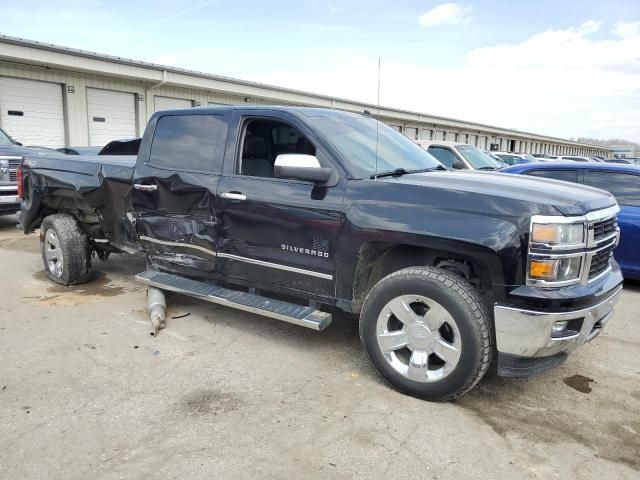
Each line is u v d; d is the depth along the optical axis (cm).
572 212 304
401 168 406
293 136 448
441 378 328
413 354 338
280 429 302
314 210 371
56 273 586
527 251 300
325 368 385
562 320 302
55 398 334
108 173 516
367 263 366
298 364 391
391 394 346
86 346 417
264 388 352
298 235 382
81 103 1772
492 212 311
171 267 479
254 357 402
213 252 435
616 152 9838
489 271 310
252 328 462
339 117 438
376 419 315
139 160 489
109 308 509
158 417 313
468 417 321
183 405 328
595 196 345
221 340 434
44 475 258
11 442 285
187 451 279
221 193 420
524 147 6462
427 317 329
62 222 570
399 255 375
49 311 498
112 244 550
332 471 265
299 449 283
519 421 318
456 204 323
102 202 530
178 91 2077
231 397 339
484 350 316
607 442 298
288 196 385
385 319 347
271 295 429
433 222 324
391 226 337
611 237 347
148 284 484
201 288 452
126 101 1920
